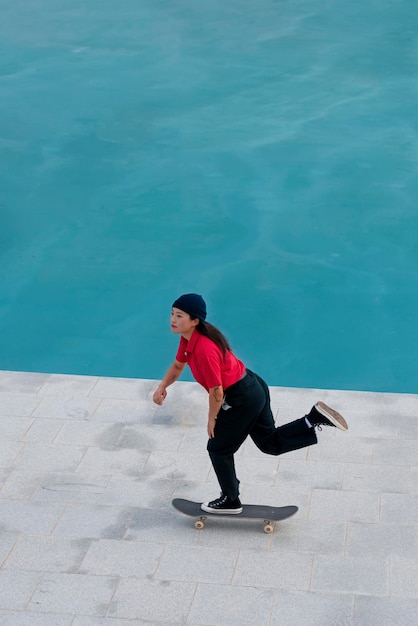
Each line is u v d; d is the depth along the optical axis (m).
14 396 7.73
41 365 11.04
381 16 21.23
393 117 16.50
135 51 19.72
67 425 7.25
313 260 12.71
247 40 20.17
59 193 14.66
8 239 13.52
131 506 6.21
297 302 11.91
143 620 5.16
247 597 5.31
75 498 6.32
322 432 7.00
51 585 5.47
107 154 15.73
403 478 6.40
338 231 13.31
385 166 14.95
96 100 17.58
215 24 21.17
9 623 5.16
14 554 5.75
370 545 5.73
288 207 13.96
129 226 13.73
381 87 17.66
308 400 7.52
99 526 6.02
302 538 5.82
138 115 17.00
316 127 16.28
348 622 5.07
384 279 12.25
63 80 18.39
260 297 12.05
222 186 14.62
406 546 5.70
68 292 12.37
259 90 17.78
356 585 5.37
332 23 20.97
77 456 6.83
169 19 21.53
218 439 5.63
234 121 16.66
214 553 5.71
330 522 5.96
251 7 22.20
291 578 5.45
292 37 20.20
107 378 8.02
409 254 12.73
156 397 5.88
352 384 10.48
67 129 16.58
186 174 15.01
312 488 6.33
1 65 19.17
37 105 17.41
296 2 22.42
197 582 5.46
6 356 11.19
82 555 5.73
